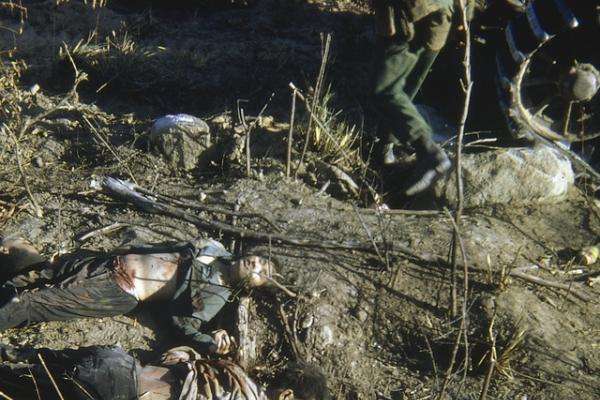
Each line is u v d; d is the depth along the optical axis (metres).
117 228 6.76
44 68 8.99
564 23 7.34
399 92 7.75
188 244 6.32
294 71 9.46
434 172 7.62
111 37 9.64
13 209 6.82
